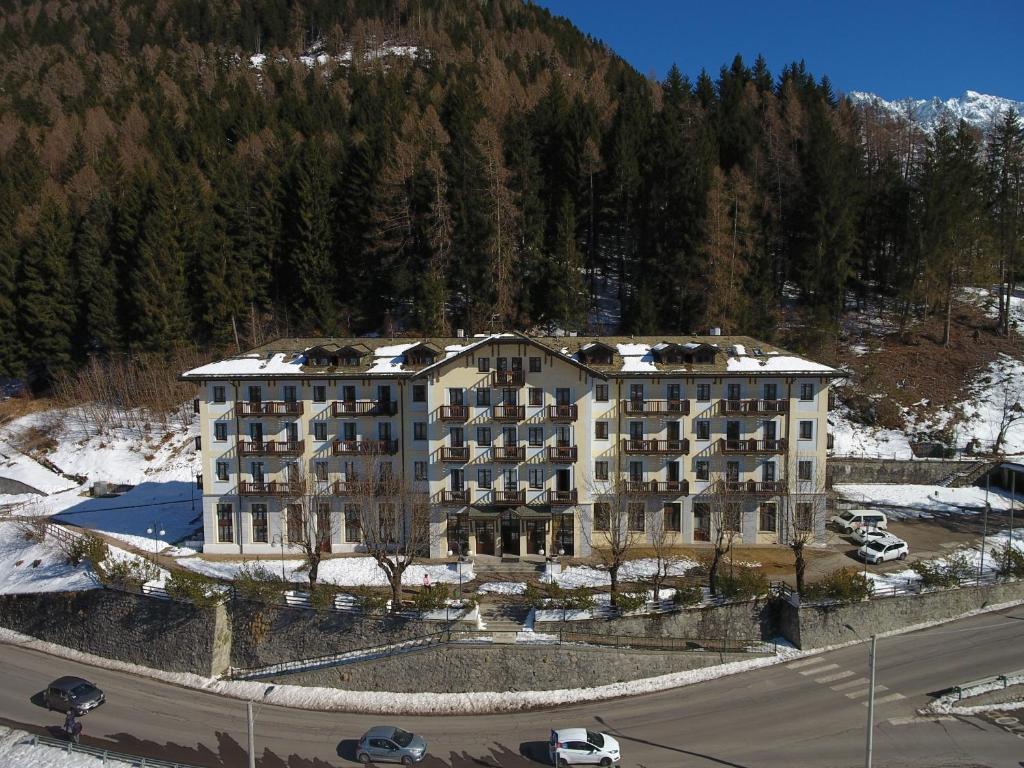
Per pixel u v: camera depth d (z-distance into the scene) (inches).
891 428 3243.1
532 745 1627.7
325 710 1818.4
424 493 2385.6
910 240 3811.5
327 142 4719.5
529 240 3698.3
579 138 4151.1
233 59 7864.2
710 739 1609.3
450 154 3870.6
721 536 2091.5
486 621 1963.6
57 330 3969.0
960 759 1510.8
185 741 1695.4
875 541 2335.1
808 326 3644.2
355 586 2164.1
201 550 2488.9
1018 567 2206.0
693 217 3607.3
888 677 1822.1
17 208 4456.2
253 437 2460.6
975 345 3713.1
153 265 3784.5
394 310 3998.5
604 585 2145.7
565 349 2514.8
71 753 1633.9
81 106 6225.4
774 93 5359.3
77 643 2202.3
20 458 3555.6
